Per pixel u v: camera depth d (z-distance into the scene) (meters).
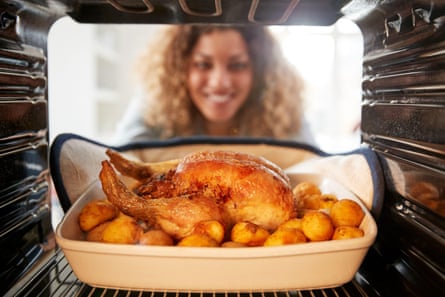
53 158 0.76
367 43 0.82
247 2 0.66
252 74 2.00
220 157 0.73
